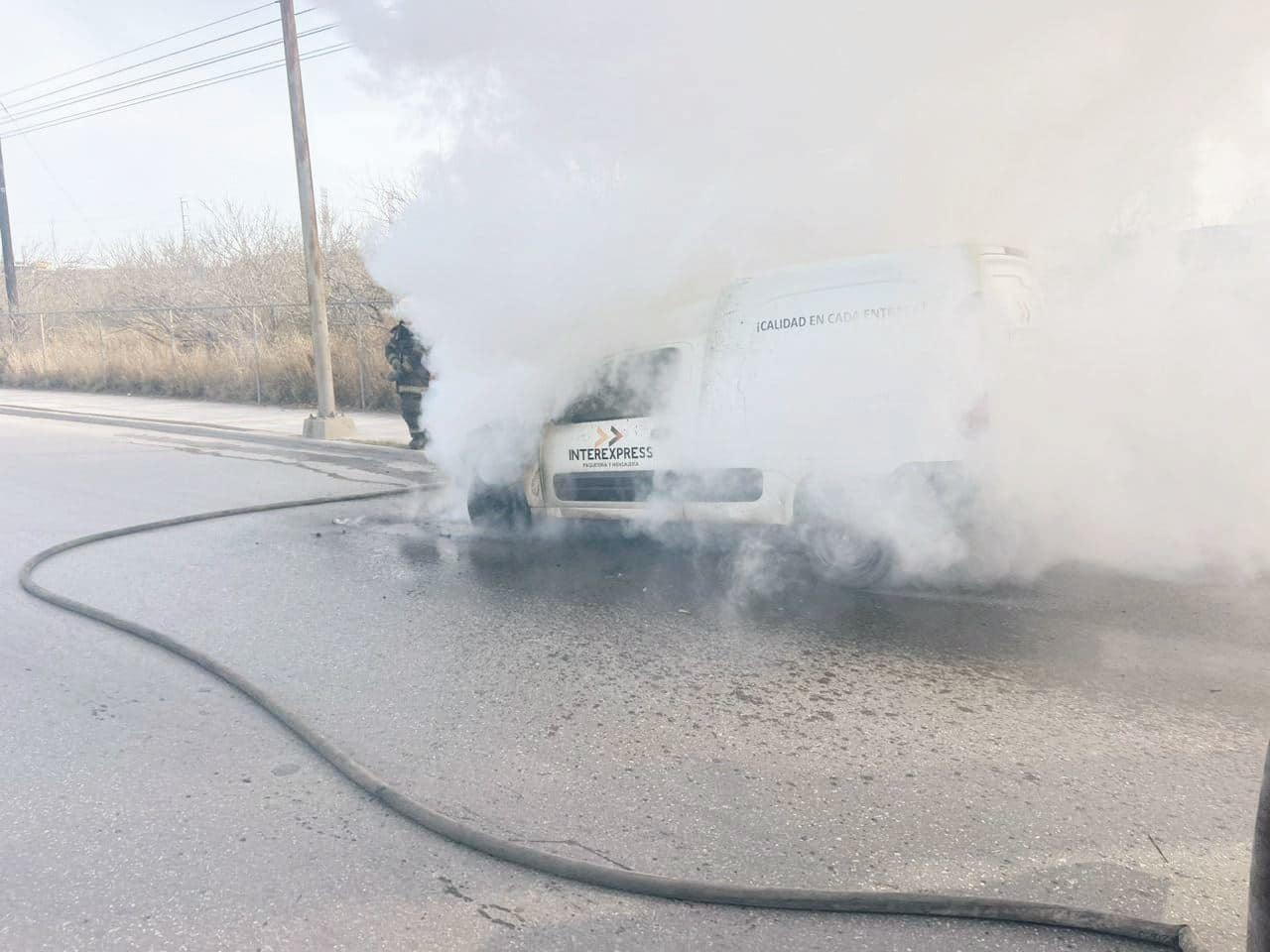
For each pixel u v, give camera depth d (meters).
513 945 2.49
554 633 4.93
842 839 2.92
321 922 2.60
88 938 2.54
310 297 13.14
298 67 12.70
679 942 2.49
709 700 4.00
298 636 4.96
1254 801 3.09
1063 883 2.67
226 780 3.43
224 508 8.55
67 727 3.91
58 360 24.27
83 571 6.35
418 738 3.69
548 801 3.19
